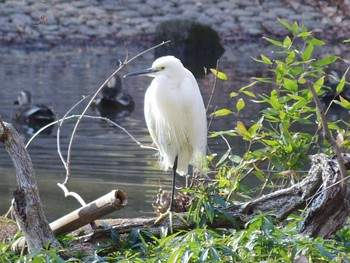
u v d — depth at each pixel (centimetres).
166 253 747
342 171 761
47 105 1977
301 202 797
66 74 2423
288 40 913
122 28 3180
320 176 782
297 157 932
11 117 1880
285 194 803
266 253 741
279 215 805
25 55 2828
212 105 1933
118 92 2062
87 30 3141
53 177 1320
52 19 3181
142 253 789
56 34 3100
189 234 752
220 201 813
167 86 923
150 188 1246
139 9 3312
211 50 3002
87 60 2717
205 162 952
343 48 2983
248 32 3197
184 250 717
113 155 1481
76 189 1245
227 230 845
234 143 1541
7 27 3089
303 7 3341
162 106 929
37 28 3102
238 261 744
